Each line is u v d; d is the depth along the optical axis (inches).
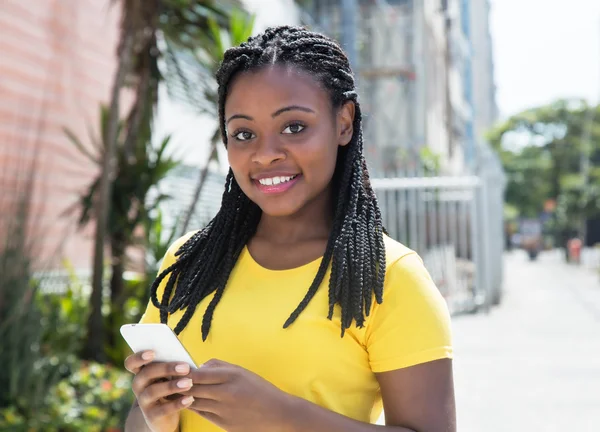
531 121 2085.4
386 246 62.7
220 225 66.8
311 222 65.2
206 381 53.7
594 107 2074.3
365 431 55.9
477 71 1612.9
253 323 60.7
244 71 61.6
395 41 763.4
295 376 59.2
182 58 271.4
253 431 54.1
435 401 58.0
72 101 275.0
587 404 240.1
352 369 59.9
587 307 519.2
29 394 173.6
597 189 1654.8
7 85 239.0
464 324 405.1
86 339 223.3
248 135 62.1
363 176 65.9
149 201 243.8
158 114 276.8
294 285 61.7
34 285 191.5
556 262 1675.7
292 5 448.8
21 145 244.5
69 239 269.7
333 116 62.5
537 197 2155.5
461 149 1195.9
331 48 63.6
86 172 281.3
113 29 303.4
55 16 264.4
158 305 67.6
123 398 186.5
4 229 200.7
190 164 317.7
